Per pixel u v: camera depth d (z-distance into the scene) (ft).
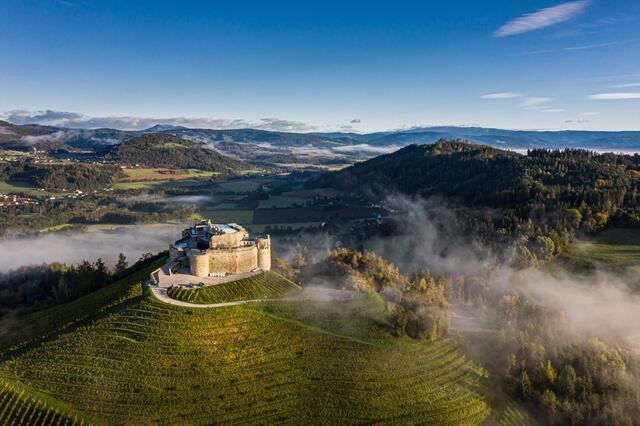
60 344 329.11
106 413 275.18
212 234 453.58
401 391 326.24
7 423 262.47
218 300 377.30
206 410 285.64
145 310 353.92
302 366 331.77
